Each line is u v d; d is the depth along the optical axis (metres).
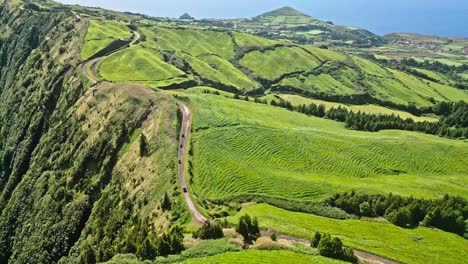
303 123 168.25
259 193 104.69
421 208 97.00
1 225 154.50
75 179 144.00
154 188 112.06
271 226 83.50
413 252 79.44
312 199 103.44
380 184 116.69
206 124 140.75
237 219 88.19
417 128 189.75
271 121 156.38
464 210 98.25
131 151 137.25
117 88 171.25
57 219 133.50
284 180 110.56
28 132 196.62
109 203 120.81
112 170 136.38
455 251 82.06
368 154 135.75
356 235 85.69
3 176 196.62
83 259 99.50
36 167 166.88
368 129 181.75
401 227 93.31
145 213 105.19
